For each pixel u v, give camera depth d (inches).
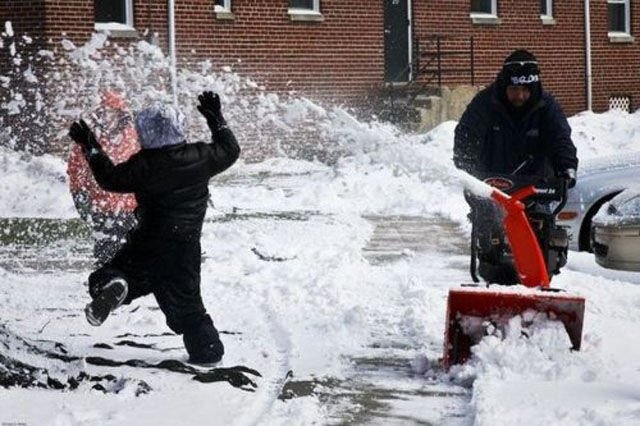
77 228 734.5
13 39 1010.1
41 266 604.7
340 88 1229.1
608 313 485.4
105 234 536.7
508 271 427.2
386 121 1236.5
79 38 1018.7
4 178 869.2
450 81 1337.4
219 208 845.8
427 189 915.4
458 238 722.2
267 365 398.9
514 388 356.8
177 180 363.9
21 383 360.2
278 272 581.6
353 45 1239.5
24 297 516.1
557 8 1433.3
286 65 1182.9
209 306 498.3
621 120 1363.2
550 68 1429.6
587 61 1456.7
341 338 441.4
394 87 1251.2
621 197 580.1
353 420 336.8
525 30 1401.3
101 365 385.1
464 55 1347.2
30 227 736.3
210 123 377.4
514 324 382.6
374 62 1258.0
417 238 721.0
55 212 801.6
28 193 837.8
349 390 370.0
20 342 380.8
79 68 990.4
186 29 1104.8
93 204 535.8
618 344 421.4
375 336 446.0
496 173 442.0
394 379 384.2
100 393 354.3
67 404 340.8
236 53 1143.6
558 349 378.9
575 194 635.5
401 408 349.4
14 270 591.5
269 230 734.5
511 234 394.6
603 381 365.4
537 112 437.4
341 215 822.5
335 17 1224.8
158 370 380.8
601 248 574.2
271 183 981.8
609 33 1503.4
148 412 335.6
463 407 350.9
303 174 1039.0
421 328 454.9
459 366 382.0
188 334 383.2
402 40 1301.7
